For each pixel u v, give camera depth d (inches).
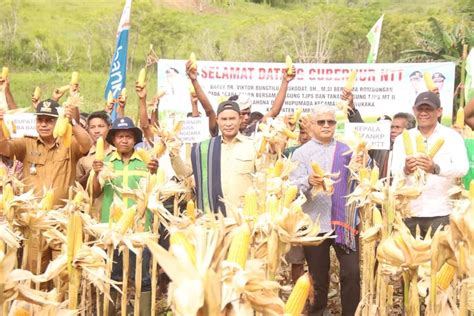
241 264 99.2
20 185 258.5
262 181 230.7
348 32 2175.2
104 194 270.2
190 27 2623.0
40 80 2228.1
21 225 202.5
